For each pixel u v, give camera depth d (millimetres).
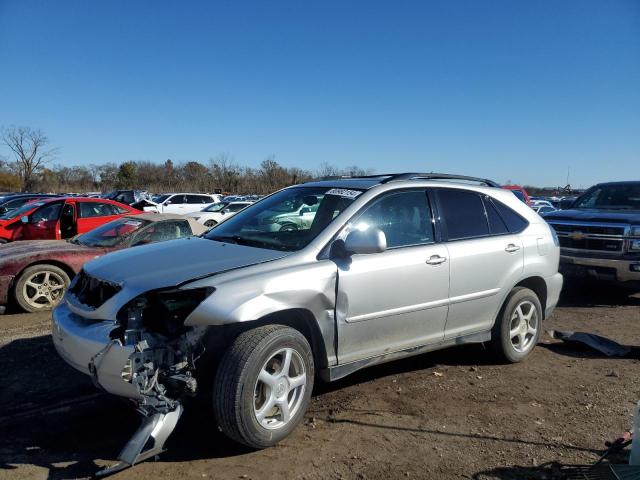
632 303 8391
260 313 3434
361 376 4957
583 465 3426
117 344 3283
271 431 3512
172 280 3430
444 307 4559
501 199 5316
